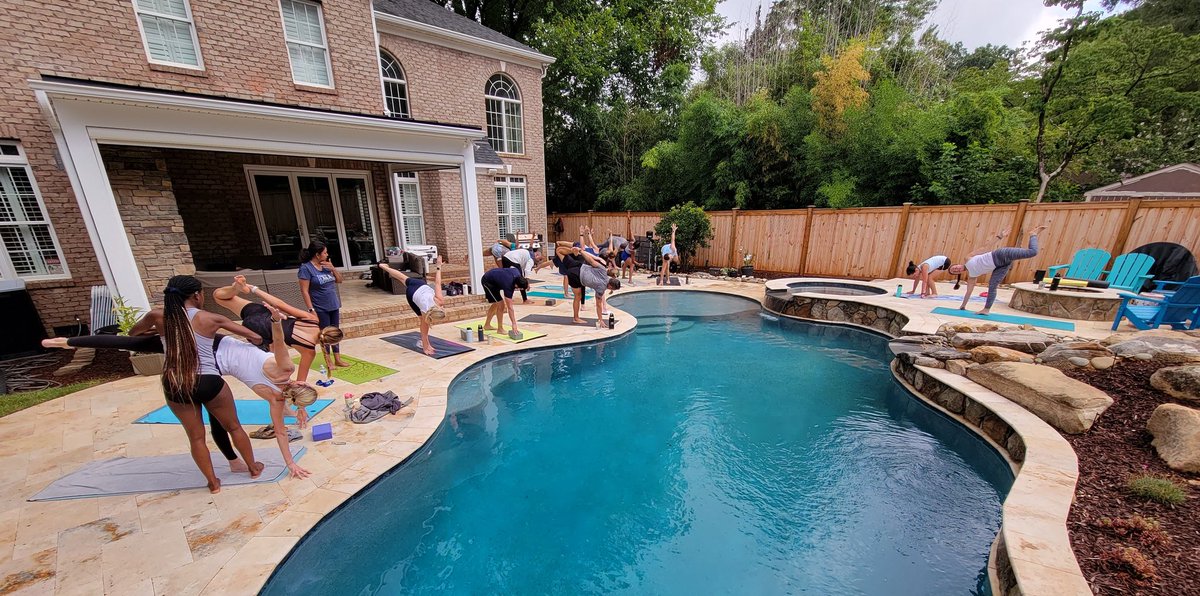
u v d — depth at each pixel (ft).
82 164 15.12
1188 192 39.11
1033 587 6.31
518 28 63.62
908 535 9.66
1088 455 10.06
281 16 22.38
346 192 30.45
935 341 17.80
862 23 50.06
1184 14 44.62
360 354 19.15
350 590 8.10
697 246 41.55
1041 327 18.85
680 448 13.29
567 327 23.82
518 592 8.25
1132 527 7.50
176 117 16.58
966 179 32.27
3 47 17.89
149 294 19.17
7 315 18.51
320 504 9.37
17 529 8.33
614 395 16.83
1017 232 27.27
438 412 13.79
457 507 10.53
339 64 24.53
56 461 10.70
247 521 8.78
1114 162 43.34
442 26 38.24
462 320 25.04
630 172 61.82
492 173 42.42
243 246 27.20
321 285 16.05
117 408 13.69
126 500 9.27
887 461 12.59
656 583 8.46
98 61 18.78
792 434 14.08
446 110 39.37
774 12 61.21
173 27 20.02
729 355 21.15
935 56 52.44
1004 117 37.81
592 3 60.34
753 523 10.16
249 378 9.30
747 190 41.32
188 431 8.86
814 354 21.27
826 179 36.94
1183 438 9.33
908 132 33.78
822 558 9.04
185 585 7.20
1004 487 11.30
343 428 12.68
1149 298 16.83
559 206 70.08
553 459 12.66
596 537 9.70
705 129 43.01
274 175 27.55
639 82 65.31
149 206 18.76
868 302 24.66
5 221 19.53
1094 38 35.76
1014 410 12.40
